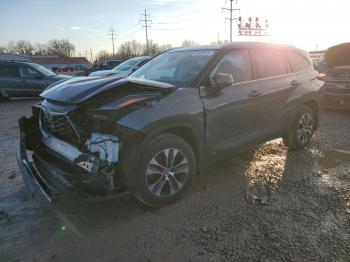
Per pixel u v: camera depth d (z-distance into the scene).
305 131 5.86
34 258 3.06
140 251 3.12
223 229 3.42
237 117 4.45
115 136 3.27
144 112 3.43
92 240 3.30
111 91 3.43
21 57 80.81
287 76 5.39
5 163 5.54
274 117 5.12
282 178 4.70
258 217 3.65
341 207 3.85
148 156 3.52
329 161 5.36
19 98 15.27
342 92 9.05
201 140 4.03
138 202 3.87
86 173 3.30
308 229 3.40
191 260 2.97
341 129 7.48
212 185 4.47
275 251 3.06
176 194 3.90
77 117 3.40
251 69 4.80
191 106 3.84
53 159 3.88
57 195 4.18
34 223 3.63
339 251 3.04
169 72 4.47
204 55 4.46
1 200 4.16
